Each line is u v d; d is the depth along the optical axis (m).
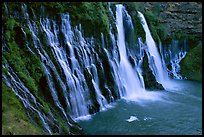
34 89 14.57
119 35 22.80
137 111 18.67
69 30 19.06
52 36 17.95
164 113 18.50
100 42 20.61
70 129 14.90
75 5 19.70
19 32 15.92
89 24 20.16
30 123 12.21
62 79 17.20
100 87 19.69
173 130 16.48
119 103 19.73
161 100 20.72
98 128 16.38
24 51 15.78
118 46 22.16
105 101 19.28
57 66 17.20
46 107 14.32
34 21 17.17
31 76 15.45
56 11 18.48
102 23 20.80
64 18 18.88
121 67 21.77
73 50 18.73
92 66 19.52
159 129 16.55
